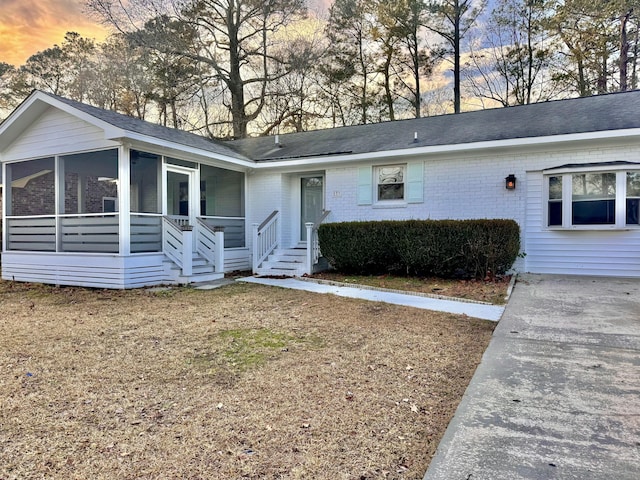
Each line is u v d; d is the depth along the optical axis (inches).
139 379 141.7
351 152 415.2
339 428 106.7
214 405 120.9
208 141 472.4
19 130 381.1
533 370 142.4
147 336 195.9
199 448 97.7
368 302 267.7
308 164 437.1
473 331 197.6
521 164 360.2
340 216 435.2
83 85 892.0
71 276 359.6
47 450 97.0
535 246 359.9
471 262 332.2
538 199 357.4
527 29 862.5
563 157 346.6
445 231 334.0
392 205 411.2
